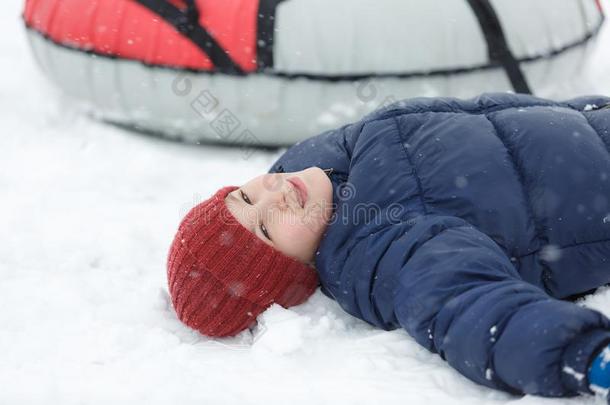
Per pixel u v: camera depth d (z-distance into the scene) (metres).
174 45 3.72
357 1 3.69
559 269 2.47
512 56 3.77
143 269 3.12
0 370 2.29
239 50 3.66
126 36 3.79
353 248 2.45
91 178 3.81
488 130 2.59
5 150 4.05
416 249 2.29
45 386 2.12
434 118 2.64
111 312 2.71
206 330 2.54
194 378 2.16
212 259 2.45
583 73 4.43
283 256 2.48
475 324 2.02
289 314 2.48
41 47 4.12
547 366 1.89
